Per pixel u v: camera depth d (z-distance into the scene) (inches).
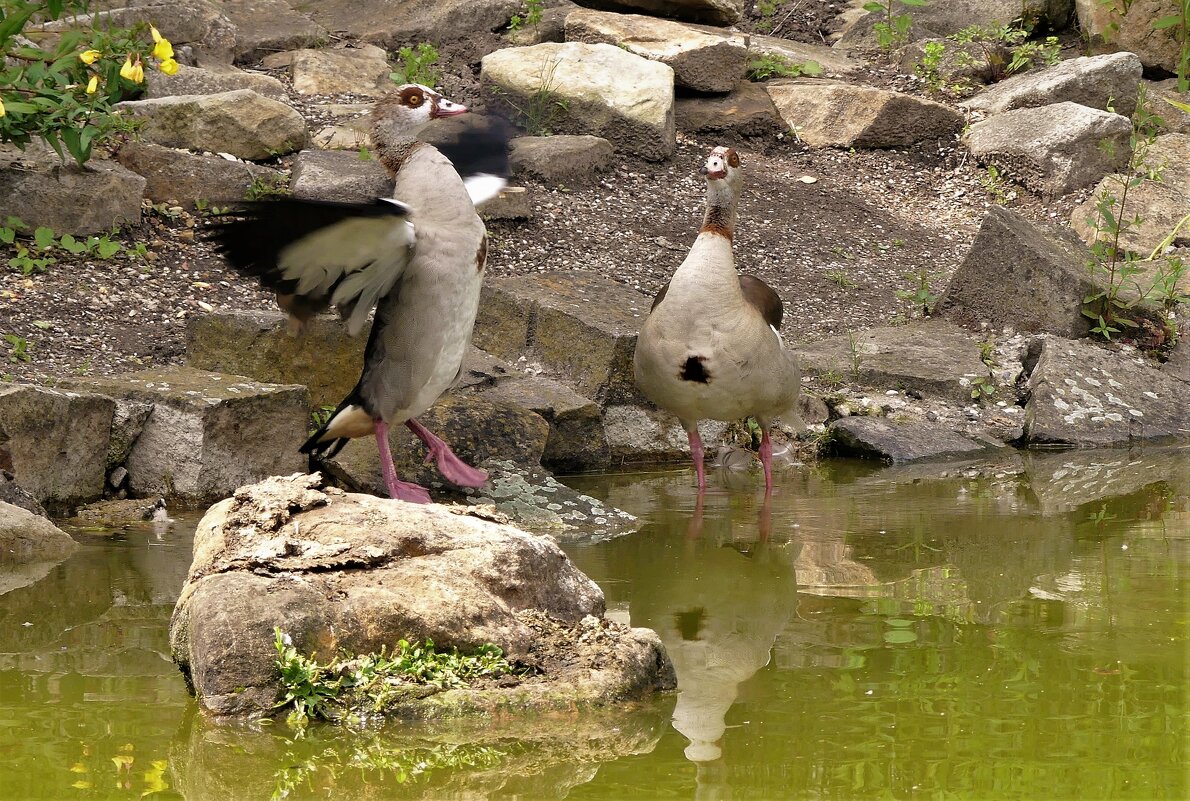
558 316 540.1
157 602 319.9
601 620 274.7
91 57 461.7
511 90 806.5
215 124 674.2
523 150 741.9
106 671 270.5
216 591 258.8
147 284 564.7
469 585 269.7
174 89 727.1
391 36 898.7
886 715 241.8
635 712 248.4
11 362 480.7
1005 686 255.1
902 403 565.9
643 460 530.9
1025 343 608.7
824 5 1037.2
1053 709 243.0
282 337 486.9
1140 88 762.2
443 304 377.4
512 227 678.5
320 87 810.2
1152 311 633.0
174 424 435.8
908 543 381.4
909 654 277.6
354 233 349.1
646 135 791.1
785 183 799.1
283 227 337.1
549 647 264.8
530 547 283.0
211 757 226.8
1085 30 942.4
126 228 599.2
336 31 914.1
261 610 253.0
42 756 225.8
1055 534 388.8
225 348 489.7
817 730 235.8
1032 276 622.5
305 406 457.1
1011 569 346.9
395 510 287.4
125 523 406.6
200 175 633.0
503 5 896.3
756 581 341.7
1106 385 576.4
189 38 788.6
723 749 227.6
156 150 629.0
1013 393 579.8
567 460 505.7
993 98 882.8
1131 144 691.4
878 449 525.3
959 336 621.9
